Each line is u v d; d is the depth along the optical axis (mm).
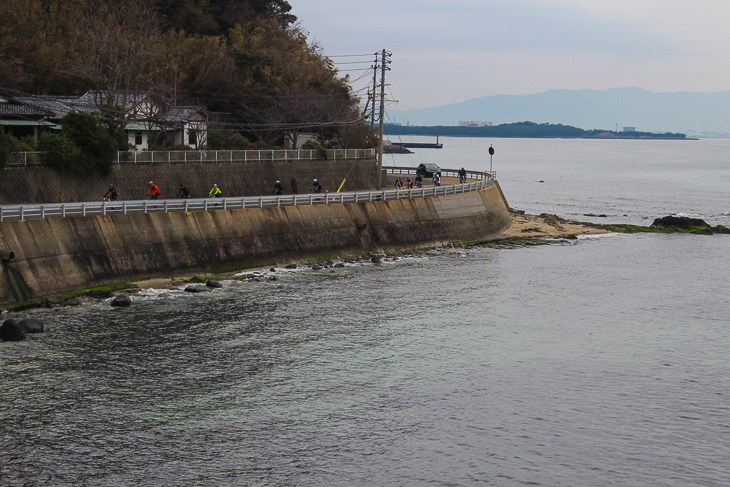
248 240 47531
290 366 31328
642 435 25984
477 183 68000
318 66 101750
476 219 64375
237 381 29547
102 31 70562
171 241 43781
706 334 37469
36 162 49500
